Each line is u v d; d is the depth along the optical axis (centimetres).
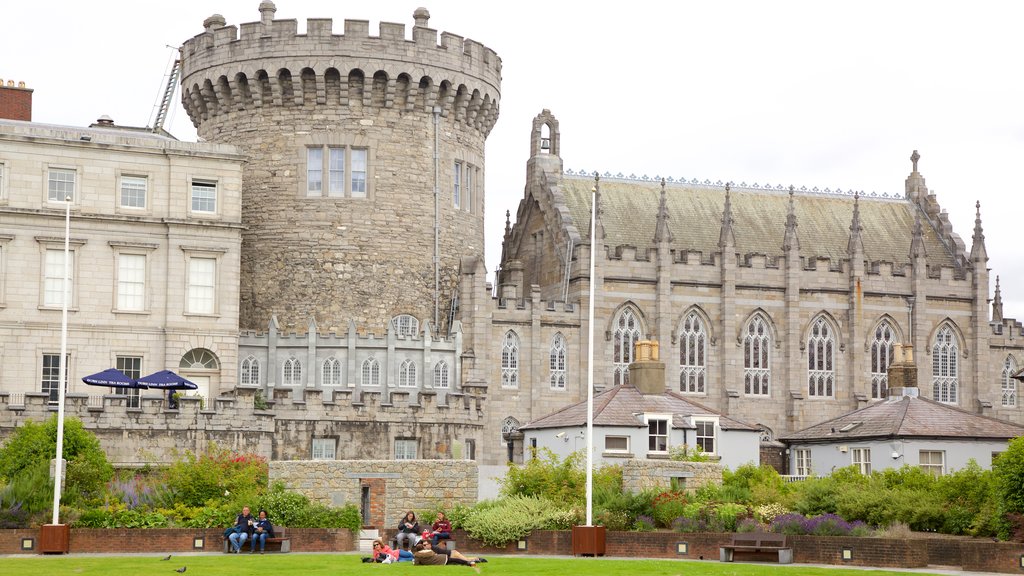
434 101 9494
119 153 7838
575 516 5297
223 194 8006
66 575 4069
